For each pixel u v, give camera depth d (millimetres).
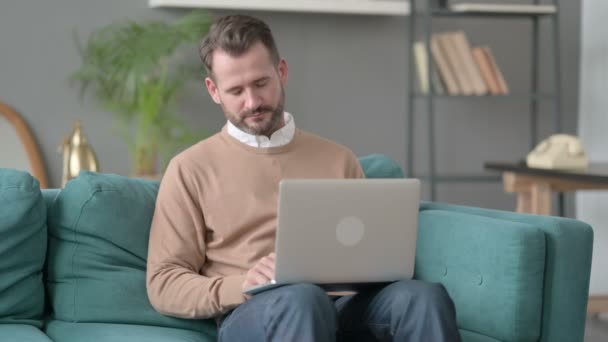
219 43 2311
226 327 2115
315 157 2480
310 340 1860
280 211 1967
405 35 5129
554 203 5398
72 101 4656
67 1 4625
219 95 2375
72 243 2371
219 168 2393
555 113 5012
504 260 2328
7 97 4582
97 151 4699
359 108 5098
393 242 2076
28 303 2307
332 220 2008
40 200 2342
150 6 4727
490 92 4836
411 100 4941
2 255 2260
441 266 2523
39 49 4609
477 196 5316
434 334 1937
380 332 2064
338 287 2131
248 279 2113
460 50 4797
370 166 2914
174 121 4465
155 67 4465
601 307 4430
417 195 2070
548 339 2367
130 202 2434
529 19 5301
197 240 2344
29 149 4516
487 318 2365
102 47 4445
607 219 5145
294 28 4973
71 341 2180
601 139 5230
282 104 2383
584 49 5363
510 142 5348
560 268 2367
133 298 2346
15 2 4566
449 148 5277
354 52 5066
